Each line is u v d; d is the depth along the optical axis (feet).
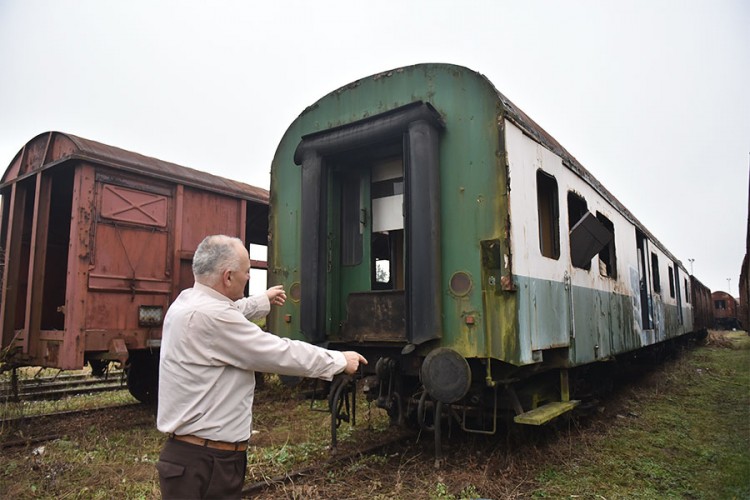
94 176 21.57
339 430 19.54
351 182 18.19
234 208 28.14
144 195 23.53
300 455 16.08
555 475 14.47
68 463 15.48
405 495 12.77
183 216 25.17
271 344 7.41
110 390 30.63
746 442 17.75
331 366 7.80
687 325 56.95
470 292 14.17
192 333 7.21
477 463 15.08
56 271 27.43
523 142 15.75
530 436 17.29
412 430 18.71
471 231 14.42
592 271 21.81
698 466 15.49
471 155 14.74
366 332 16.01
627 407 24.32
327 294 17.06
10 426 19.53
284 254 18.51
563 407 16.10
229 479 7.23
